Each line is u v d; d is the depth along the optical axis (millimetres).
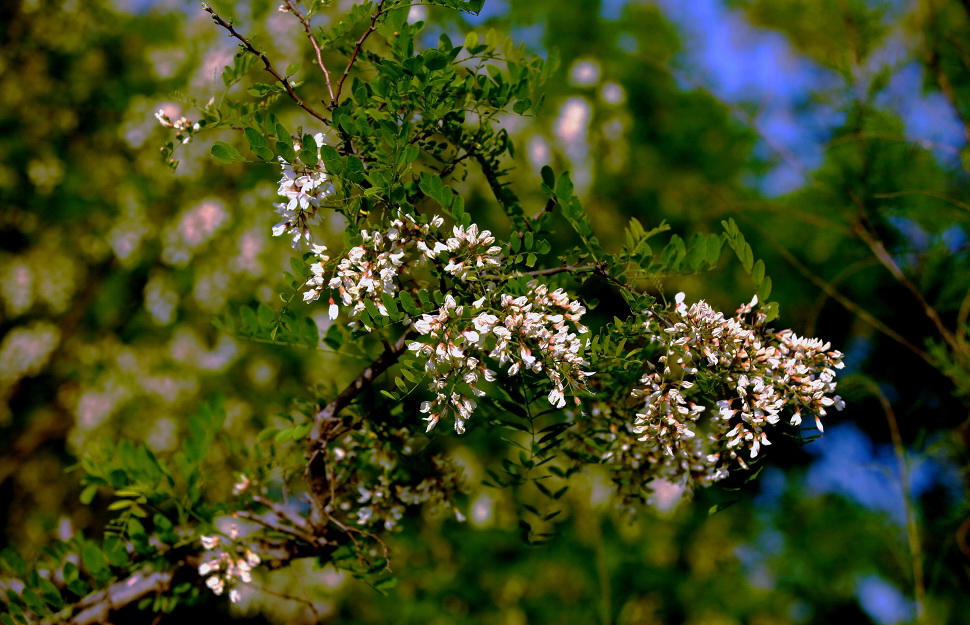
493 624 6574
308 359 6199
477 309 1556
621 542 6969
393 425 2293
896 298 5164
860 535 5922
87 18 6582
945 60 3451
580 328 1600
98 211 6508
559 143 6836
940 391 4340
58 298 6777
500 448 6043
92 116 6652
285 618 6180
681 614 6977
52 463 6965
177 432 6250
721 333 1627
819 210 6270
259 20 5203
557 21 7406
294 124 4984
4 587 2342
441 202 1660
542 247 1749
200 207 5707
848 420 5488
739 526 7543
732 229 1811
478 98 1994
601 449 2158
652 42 7582
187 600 2414
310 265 1659
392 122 1713
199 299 6086
